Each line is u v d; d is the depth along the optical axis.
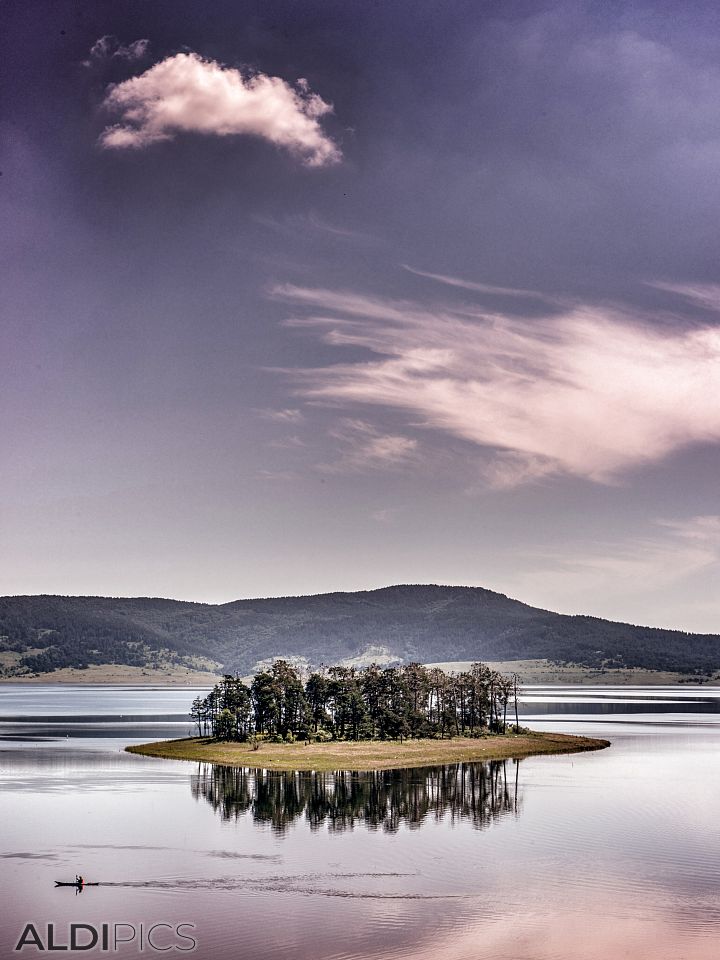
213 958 83.31
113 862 113.62
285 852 119.00
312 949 84.75
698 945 86.75
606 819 140.25
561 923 92.12
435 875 108.50
